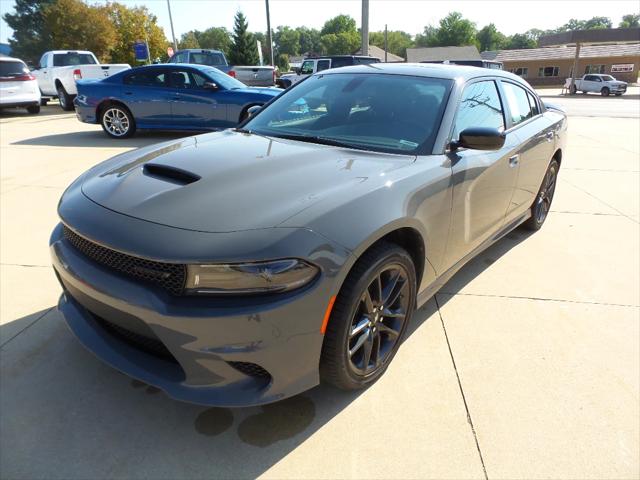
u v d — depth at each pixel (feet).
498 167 10.07
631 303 10.55
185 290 5.69
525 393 7.66
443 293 10.89
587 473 6.25
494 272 12.00
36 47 177.78
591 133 37.04
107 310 6.27
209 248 5.59
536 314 10.03
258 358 5.79
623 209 17.13
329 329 6.38
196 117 29.60
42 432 6.68
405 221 7.02
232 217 6.01
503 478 6.16
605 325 9.66
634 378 8.09
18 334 8.82
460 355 8.58
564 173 22.56
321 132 9.35
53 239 7.50
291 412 7.15
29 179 19.40
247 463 6.28
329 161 7.76
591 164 24.57
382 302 7.26
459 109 9.21
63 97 47.42
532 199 13.41
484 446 6.63
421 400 7.45
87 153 24.97
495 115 10.71
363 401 7.40
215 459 6.32
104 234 6.14
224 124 29.58
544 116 13.73
